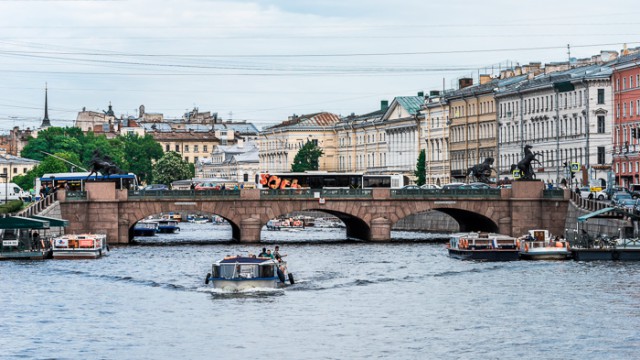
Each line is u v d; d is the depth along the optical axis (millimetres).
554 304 104000
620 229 144250
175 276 127250
